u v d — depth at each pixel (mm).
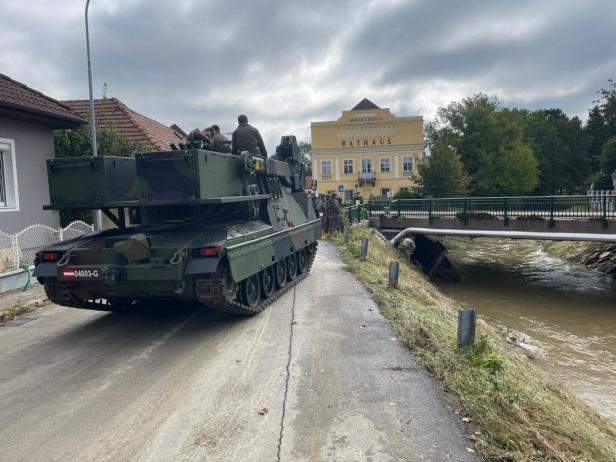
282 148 12133
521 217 21266
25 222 12906
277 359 6188
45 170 13672
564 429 4824
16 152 12688
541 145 64750
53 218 13922
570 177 69062
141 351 6695
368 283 11062
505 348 10180
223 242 6930
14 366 6297
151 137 20656
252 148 9594
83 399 5219
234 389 5324
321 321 7918
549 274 23266
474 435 4258
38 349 6961
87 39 13211
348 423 4512
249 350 6566
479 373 5543
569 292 19250
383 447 4109
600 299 17969
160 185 7266
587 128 74125
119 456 4105
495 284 21281
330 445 4160
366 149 62156
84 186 7418
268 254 8750
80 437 4430
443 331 7625
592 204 19562
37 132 13445
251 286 8422
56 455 4148
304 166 13008
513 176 45594
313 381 5473
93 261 6996
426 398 5000
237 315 8312
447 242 34500
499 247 34531
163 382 5594
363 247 14297
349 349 6523
